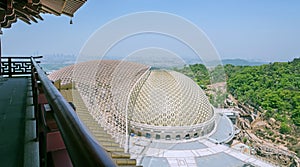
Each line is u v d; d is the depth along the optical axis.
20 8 4.01
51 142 0.84
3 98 3.82
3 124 2.38
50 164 0.77
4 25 4.08
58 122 0.67
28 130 2.21
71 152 0.47
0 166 1.50
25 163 1.55
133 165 2.71
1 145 1.83
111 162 0.35
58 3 4.59
